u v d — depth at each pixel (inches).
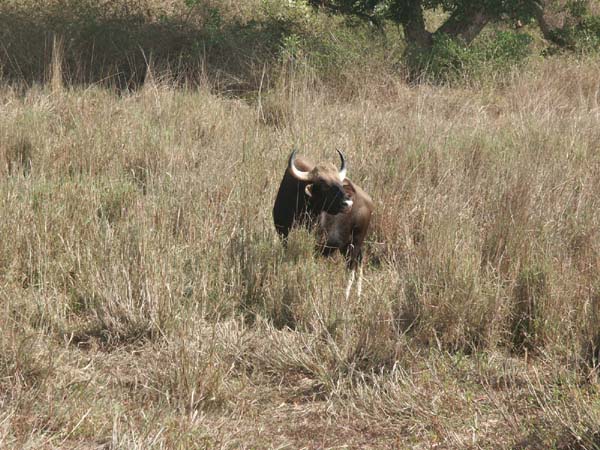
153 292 474.6
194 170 690.2
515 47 1200.2
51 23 1123.3
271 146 795.4
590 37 1337.4
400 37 1314.0
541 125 880.9
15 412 374.0
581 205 618.8
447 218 582.6
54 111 888.3
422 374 425.1
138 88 1032.2
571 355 436.5
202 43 1144.8
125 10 1203.9
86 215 591.5
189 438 357.4
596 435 351.6
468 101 1024.9
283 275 511.5
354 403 403.5
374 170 700.7
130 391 409.7
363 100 991.6
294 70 1080.8
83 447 354.6
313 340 455.5
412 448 366.9
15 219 551.2
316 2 1325.0
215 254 542.9
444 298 474.6
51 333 453.1
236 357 442.0
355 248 550.3
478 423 383.9
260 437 375.6
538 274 493.0
